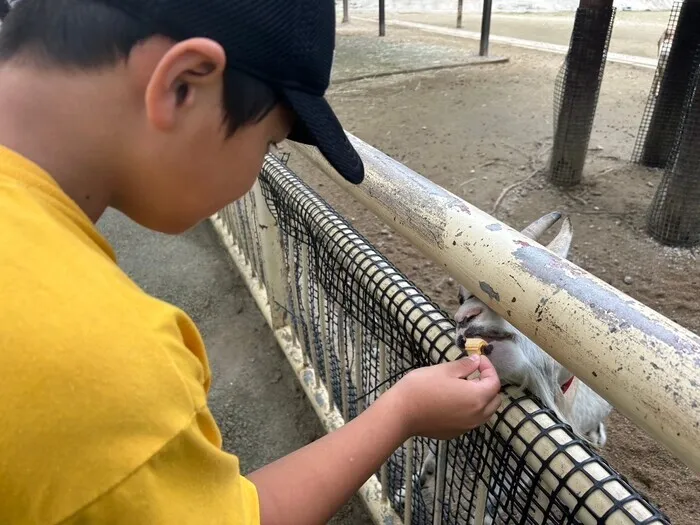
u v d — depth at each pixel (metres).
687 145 4.29
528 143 6.51
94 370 0.60
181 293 3.74
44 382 0.58
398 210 1.28
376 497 2.13
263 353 3.21
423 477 1.94
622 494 0.87
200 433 0.68
